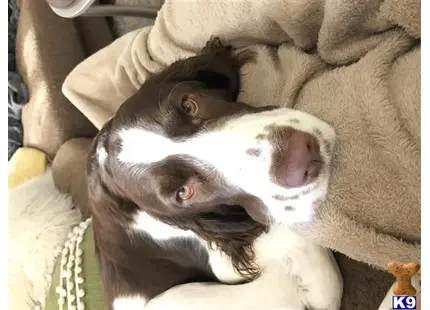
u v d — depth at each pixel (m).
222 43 0.42
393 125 0.31
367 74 0.33
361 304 0.39
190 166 0.34
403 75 0.32
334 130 0.33
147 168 0.36
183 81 0.39
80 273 0.48
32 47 0.61
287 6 0.37
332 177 0.33
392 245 0.32
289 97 0.37
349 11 0.34
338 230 0.33
